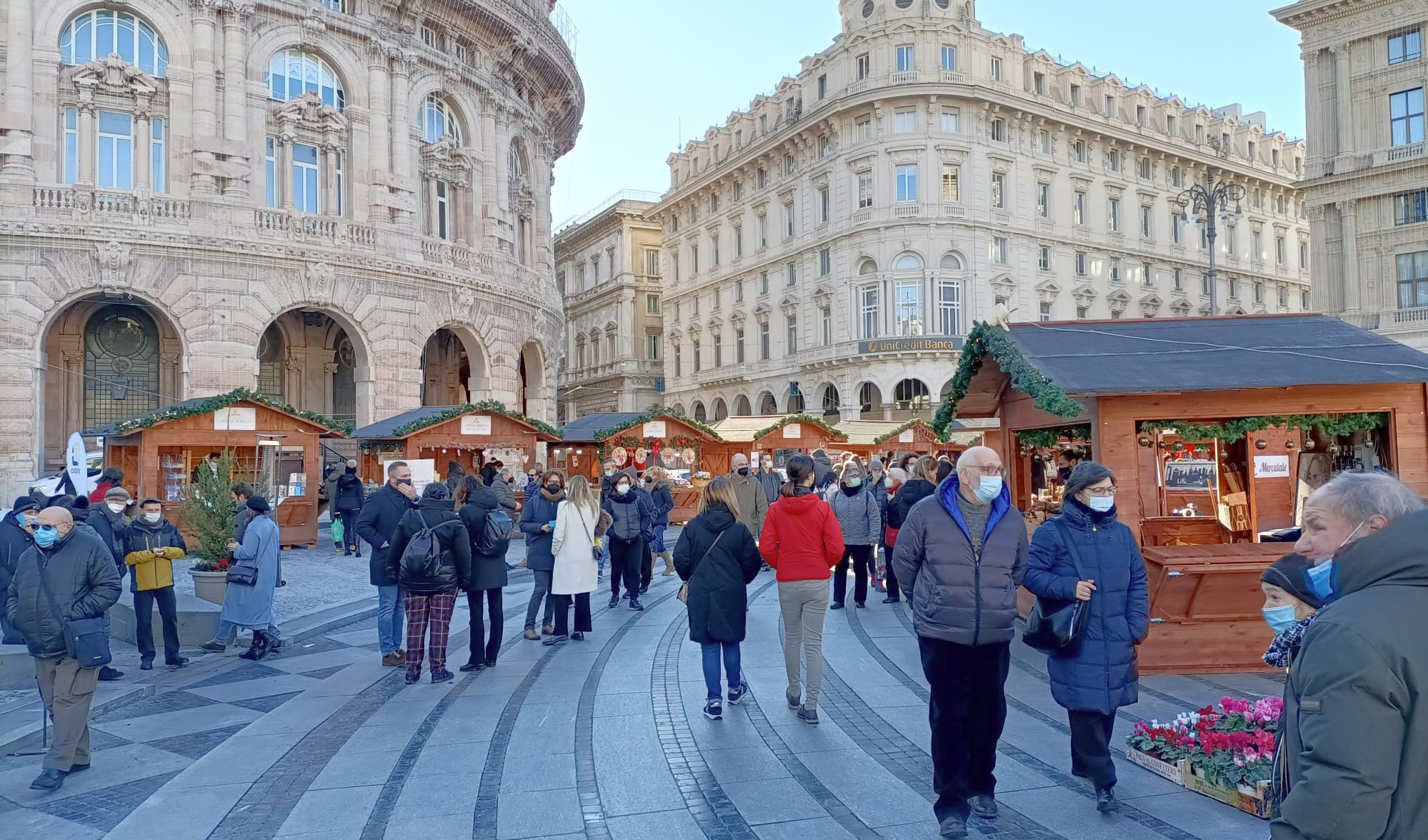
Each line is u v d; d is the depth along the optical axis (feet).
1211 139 192.34
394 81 107.04
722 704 26.43
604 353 241.96
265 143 97.04
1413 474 29.76
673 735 23.62
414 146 109.50
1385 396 30.14
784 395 180.14
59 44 86.99
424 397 128.77
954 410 39.81
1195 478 33.40
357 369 102.17
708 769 21.07
